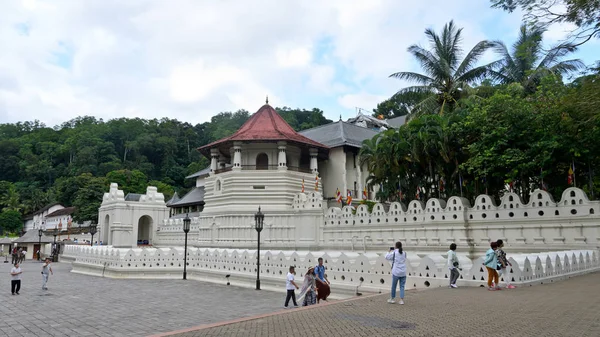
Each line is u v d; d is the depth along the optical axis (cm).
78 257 4112
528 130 2662
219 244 4400
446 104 3941
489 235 2755
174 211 7700
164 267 3288
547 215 2519
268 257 2569
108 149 14200
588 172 2775
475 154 2852
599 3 1938
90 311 1784
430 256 1819
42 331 1391
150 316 1664
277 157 4694
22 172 14512
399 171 3384
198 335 1016
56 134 16750
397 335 943
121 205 5734
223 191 4516
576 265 1950
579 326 949
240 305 1952
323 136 5484
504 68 4131
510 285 1545
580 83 2584
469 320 1059
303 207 4053
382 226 3350
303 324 1102
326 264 2206
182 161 14512
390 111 8806
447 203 2972
